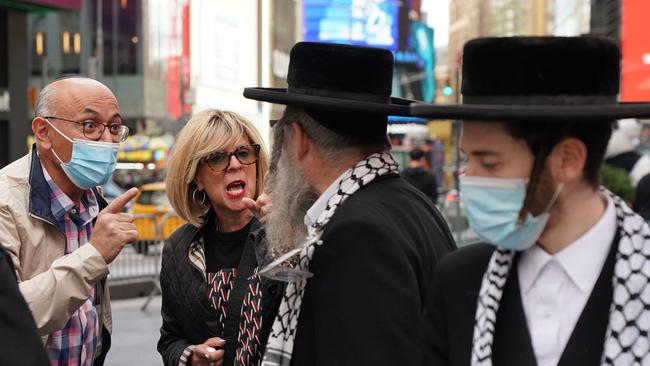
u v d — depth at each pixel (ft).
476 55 5.84
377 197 7.91
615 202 5.93
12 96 66.90
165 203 60.34
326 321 7.44
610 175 23.02
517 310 5.95
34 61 199.31
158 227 41.11
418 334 7.34
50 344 10.28
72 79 10.64
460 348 6.13
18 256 10.16
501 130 5.70
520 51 5.67
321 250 7.65
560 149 5.71
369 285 7.32
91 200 11.19
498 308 6.00
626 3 48.70
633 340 5.51
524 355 5.81
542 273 5.93
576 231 5.87
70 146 10.37
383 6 115.65
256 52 82.43
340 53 8.03
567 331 5.80
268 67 83.61
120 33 219.82
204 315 10.21
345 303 7.33
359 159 8.17
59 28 201.57
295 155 8.30
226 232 10.54
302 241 8.39
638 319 5.54
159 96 221.05
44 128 10.44
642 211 14.30
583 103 5.68
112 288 38.52
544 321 5.87
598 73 5.70
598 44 5.70
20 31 67.31
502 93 5.74
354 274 7.38
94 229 9.81
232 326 9.87
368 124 8.13
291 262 7.99
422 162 46.88
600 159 5.82
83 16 204.23
